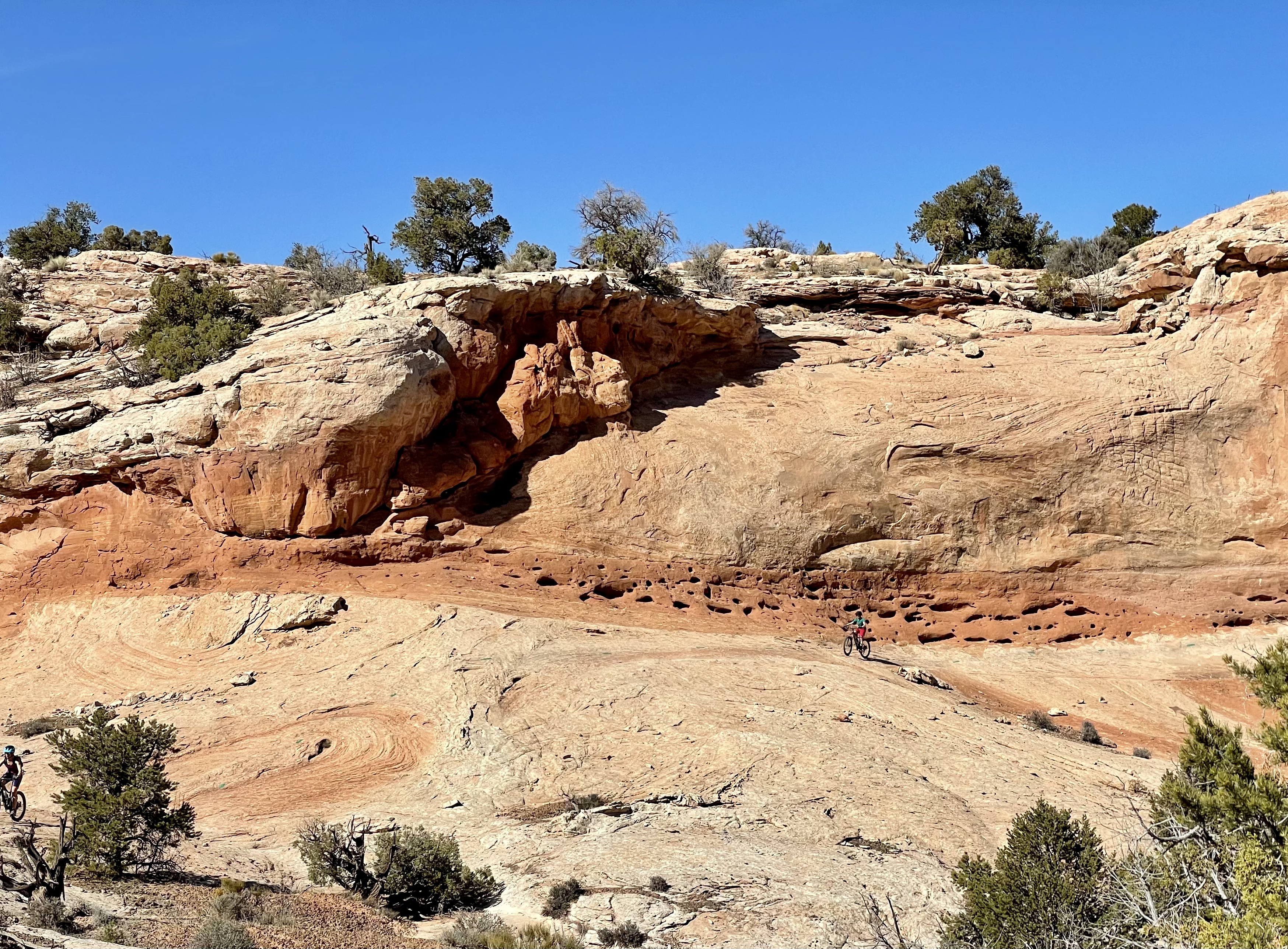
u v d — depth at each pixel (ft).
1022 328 138.31
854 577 112.88
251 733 81.82
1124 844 61.98
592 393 116.16
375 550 102.63
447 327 109.19
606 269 124.77
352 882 59.06
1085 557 115.03
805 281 148.87
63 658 95.66
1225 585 114.11
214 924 45.52
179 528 102.63
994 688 103.14
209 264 142.61
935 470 116.67
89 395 108.37
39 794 73.77
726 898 57.52
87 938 44.32
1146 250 136.26
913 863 63.36
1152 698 102.94
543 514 108.58
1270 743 43.04
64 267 141.79
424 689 86.38
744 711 83.41
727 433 118.73
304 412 99.71
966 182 188.96
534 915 57.11
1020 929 45.03
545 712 83.66
